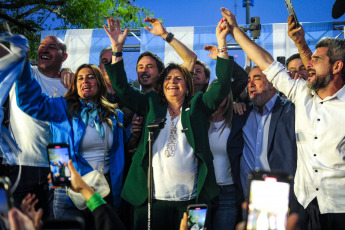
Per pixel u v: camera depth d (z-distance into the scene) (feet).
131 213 13.50
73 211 12.32
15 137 13.65
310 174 11.25
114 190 12.84
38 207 13.74
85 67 13.43
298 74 15.34
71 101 13.30
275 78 12.17
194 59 14.29
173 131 12.52
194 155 12.28
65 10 41.19
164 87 12.90
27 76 12.16
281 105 13.43
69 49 28.48
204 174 11.99
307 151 11.38
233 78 15.56
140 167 12.44
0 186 5.96
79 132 12.77
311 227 11.14
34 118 13.21
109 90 16.63
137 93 13.19
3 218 5.08
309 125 11.39
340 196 10.89
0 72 11.44
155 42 28.22
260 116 13.55
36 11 41.37
